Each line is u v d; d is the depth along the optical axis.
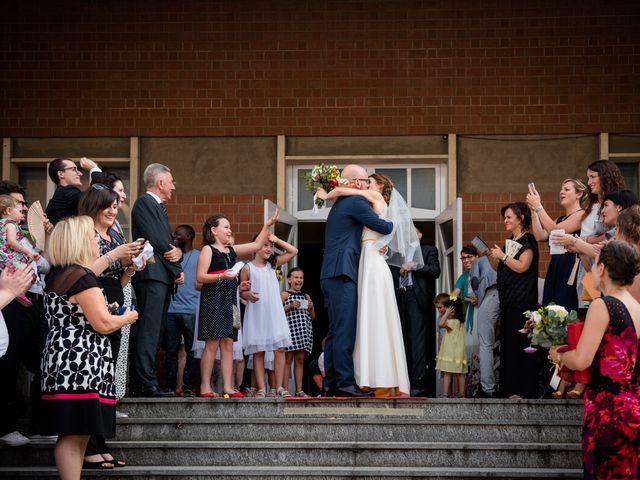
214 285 8.55
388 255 8.61
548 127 12.23
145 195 8.44
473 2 12.34
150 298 8.26
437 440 7.45
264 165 12.41
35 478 6.91
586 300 7.73
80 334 6.21
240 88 12.43
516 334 8.66
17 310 7.19
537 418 7.62
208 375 8.55
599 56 12.27
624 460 5.54
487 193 12.24
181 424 7.59
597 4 12.30
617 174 8.16
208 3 12.50
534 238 8.82
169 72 12.48
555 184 12.21
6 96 12.49
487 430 7.44
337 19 12.41
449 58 12.34
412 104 12.31
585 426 5.68
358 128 12.32
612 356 5.61
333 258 8.34
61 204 8.09
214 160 12.43
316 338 16.34
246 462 7.24
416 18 12.38
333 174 8.47
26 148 12.50
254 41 12.45
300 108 12.38
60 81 12.49
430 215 12.41
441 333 10.51
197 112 12.44
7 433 7.26
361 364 8.18
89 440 6.95
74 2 12.55
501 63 12.30
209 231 8.68
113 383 6.44
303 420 7.53
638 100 12.21
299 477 6.91
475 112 12.28
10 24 12.55
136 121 12.45
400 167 12.51
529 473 6.83
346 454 7.20
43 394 6.16
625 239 6.46
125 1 12.52
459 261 10.89
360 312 8.27
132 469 6.95
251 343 9.35
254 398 7.79
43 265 7.46
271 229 11.41
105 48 12.50
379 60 12.37
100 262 6.62
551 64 12.27
